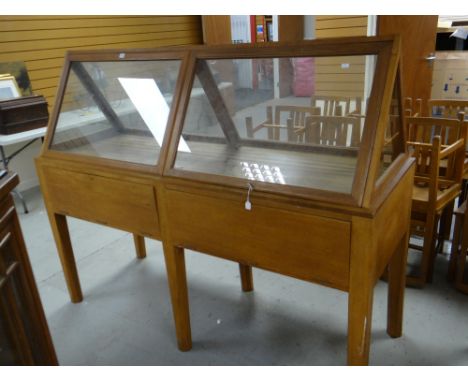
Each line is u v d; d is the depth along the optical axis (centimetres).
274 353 191
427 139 246
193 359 190
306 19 581
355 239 126
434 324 200
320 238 133
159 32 484
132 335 208
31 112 338
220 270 262
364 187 123
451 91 451
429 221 213
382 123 124
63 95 206
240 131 181
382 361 179
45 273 268
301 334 202
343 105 146
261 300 230
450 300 217
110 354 196
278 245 143
